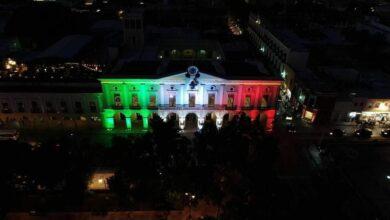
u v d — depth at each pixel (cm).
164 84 7125
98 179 5984
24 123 7800
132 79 7000
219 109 7456
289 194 5550
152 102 7456
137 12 10050
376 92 8431
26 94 7388
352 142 7506
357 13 17888
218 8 18725
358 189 5975
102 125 7794
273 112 7631
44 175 5144
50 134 7575
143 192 5188
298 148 7288
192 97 7369
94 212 5512
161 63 7706
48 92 7400
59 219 5397
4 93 7344
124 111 7481
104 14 17338
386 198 5825
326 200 5031
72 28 13600
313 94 7931
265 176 5334
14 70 9862
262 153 5578
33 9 12850
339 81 9019
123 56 9281
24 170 5138
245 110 7512
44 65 10006
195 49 10681
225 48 11638
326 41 13638
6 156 5103
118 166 5650
